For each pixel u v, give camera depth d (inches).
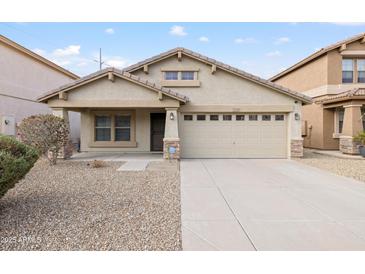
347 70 721.0
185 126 583.8
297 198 272.4
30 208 230.1
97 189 297.3
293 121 576.7
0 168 194.5
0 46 622.2
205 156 585.0
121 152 650.2
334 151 713.0
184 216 217.2
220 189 306.3
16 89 677.9
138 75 605.0
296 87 892.0
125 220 205.9
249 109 577.3
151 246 165.8
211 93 583.8
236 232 187.0
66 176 366.9
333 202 259.0
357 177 380.5
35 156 244.8
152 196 272.8
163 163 488.7
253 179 362.9
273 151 585.6
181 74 599.5
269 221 207.9
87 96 515.5
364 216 219.6
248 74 567.8
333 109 738.8
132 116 649.6
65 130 469.1
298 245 168.1
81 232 183.0
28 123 440.5
